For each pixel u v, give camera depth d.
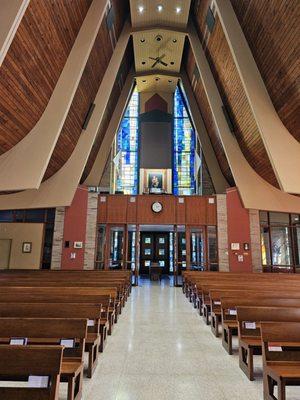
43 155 6.99
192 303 6.67
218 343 3.69
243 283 5.51
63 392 2.32
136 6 9.95
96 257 10.67
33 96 6.78
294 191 7.13
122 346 3.54
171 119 16.06
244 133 9.93
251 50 7.69
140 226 11.55
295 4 5.65
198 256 11.30
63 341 2.17
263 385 2.32
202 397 2.30
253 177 10.77
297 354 2.30
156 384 2.52
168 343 3.68
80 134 10.08
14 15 4.75
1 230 10.67
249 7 7.04
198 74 11.90
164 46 11.90
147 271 15.73
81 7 7.25
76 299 3.48
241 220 10.73
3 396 1.46
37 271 8.20
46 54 6.57
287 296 3.88
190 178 15.83
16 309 2.80
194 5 10.19
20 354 1.48
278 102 7.48
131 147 16.19
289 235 11.05
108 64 10.16
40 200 10.12
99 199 11.02
